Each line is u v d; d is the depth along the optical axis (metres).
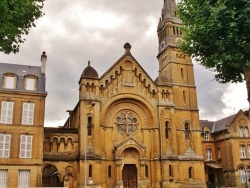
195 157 52.44
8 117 41.56
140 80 53.59
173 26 61.19
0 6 15.77
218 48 21.03
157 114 52.59
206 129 73.69
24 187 39.72
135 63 54.06
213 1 22.03
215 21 19.73
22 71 47.09
